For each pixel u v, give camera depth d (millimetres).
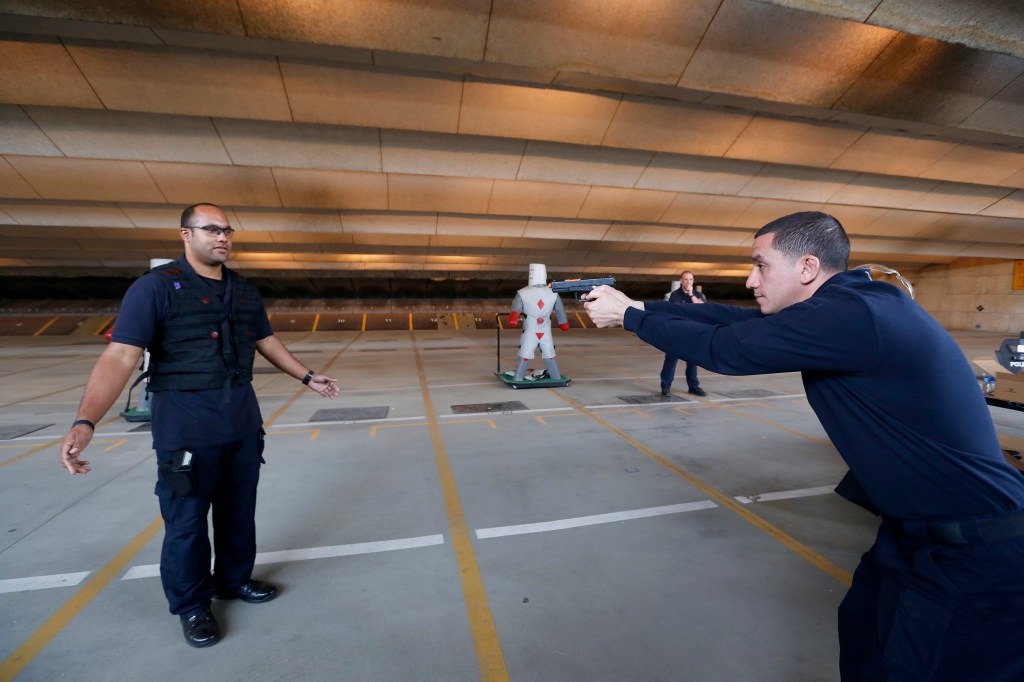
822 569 2369
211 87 7047
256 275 18672
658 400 6129
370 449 4160
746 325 1090
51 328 16062
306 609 2057
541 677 1689
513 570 2352
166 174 9859
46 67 6508
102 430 4750
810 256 1142
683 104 8289
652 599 2131
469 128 8273
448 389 6789
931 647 932
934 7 5203
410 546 2570
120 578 2273
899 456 996
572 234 14727
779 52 6422
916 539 1032
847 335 962
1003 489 952
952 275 20359
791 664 1754
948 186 11992
